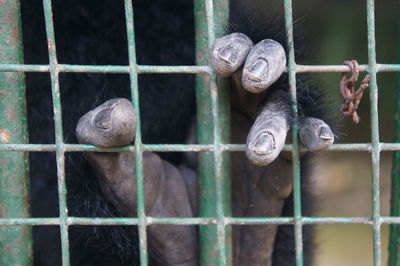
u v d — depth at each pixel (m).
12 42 1.24
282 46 1.22
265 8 1.31
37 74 1.41
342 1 3.01
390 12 2.92
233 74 1.25
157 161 1.33
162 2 1.44
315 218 1.22
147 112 1.44
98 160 1.25
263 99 1.27
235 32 1.23
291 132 1.25
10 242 1.25
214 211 1.29
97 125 1.20
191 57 1.45
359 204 2.89
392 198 1.31
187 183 1.40
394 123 1.30
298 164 1.23
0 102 1.24
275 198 1.36
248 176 1.36
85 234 1.37
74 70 1.21
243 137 1.33
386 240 2.42
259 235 1.40
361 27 3.01
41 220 1.22
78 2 1.41
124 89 1.42
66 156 1.36
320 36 3.01
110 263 1.39
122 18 1.42
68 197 1.35
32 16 1.40
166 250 1.35
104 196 1.34
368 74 1.21
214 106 1.21
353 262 2.47
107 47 1.42
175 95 1.44
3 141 1.24
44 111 1.42
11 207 1.25
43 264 1.44
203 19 1.25
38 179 1.45
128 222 1.22
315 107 1.29
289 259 1.48
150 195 1.31
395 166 1.30
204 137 1.27
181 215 1.36
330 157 3.17
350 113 1.21
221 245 1.22
